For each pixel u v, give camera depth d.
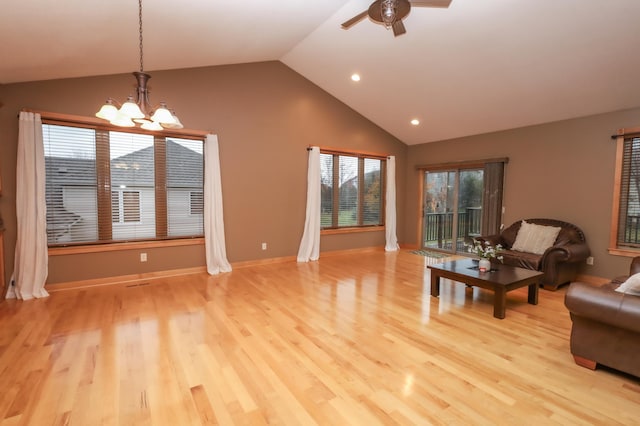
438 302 3.51
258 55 4.79
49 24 2.45
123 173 4.16
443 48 3.96
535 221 4.86
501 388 1.96
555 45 3.42
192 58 4.16
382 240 6.97
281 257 5.56
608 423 1.66
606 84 3.76
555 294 3.83
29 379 2.01
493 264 3.84
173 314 3.12
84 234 3.96
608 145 4.24
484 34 3.56
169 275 4.53
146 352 2.37
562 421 1.67
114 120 2.12
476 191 6.07
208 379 2.03
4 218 3.53
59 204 3.81
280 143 5.44
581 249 4.10
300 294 3.76
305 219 5.78
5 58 2.85
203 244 4.77
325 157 6.04
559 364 2.24
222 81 4.83
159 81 4.33
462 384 2.00
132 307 3.30
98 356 2.30
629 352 2.00
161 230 4.45
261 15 3.35
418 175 7.02
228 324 2.88
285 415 1.71
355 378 2.05
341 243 6.34
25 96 3.56
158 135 4.35
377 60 4.59
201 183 4.75
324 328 2.81
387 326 2.86
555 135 4.79
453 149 6.29
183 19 2.96
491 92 4.53
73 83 3.79
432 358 2.31
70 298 3.56
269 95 5.29
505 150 5.45
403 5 2.52
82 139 3.89
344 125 6.20
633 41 3.10
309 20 3.85
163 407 1.76
